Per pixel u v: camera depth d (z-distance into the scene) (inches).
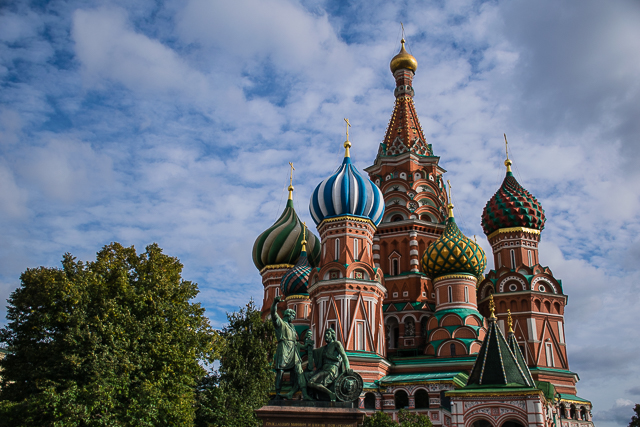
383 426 1845.5
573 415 2532.0
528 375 1732.3
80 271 1555.1
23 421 1294.3
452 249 2647.6
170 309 1572.3
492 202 2989.7
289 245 3240.7
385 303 2859.3
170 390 1473.9
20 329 1487.5
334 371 1079.0
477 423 1628.9
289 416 1017.5
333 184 2630.4
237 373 1961.1
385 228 3034.0
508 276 2783.0
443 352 2463.1
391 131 3371.1
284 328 1106.1
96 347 1364.4
